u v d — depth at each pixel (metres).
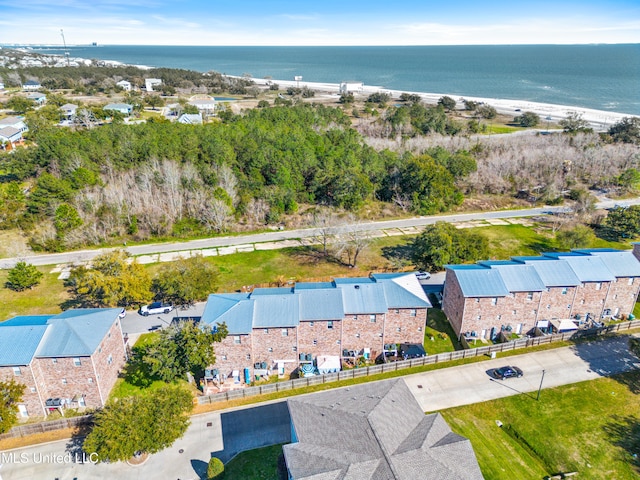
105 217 76.44
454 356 48.84
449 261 63.72
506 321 52.62
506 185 101.25
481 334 52.69
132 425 35.00
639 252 62.41
